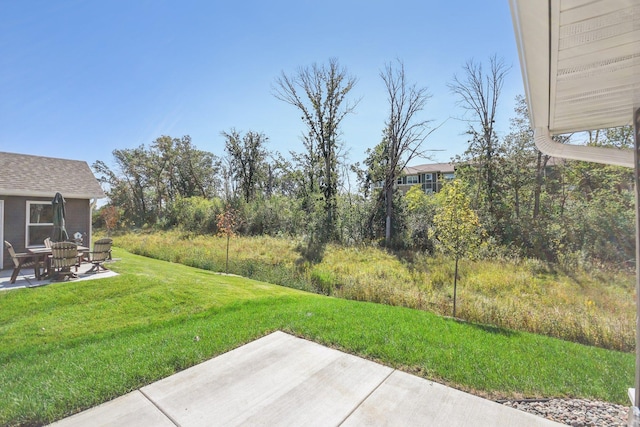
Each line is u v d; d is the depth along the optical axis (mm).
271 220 19062
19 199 9227
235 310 5395
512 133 15336
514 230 13648
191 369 3172
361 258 12680
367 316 4992
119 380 2885
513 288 8586
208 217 20922
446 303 6766
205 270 10188
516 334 4602
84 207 10594
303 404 2592
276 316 4895
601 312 6543
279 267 10641
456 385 2951
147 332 4402
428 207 16094
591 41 1299
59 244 6926
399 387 2877
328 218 16938
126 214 32188
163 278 7348
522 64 1544
